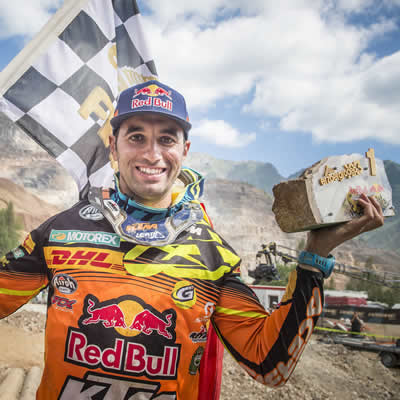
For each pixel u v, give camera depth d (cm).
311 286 126
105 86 253
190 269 133
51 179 12344
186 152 153
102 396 120
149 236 132
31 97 227
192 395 132
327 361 1602
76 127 240
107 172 252
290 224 126
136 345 121
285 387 908
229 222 18850
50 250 134
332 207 120
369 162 127
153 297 126
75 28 245
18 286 141
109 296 124
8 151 12606
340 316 2395
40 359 622
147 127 137
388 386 1400
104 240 132
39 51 232
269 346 127
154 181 138
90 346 121
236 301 138
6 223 7038
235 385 839
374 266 15338
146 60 282
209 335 170
